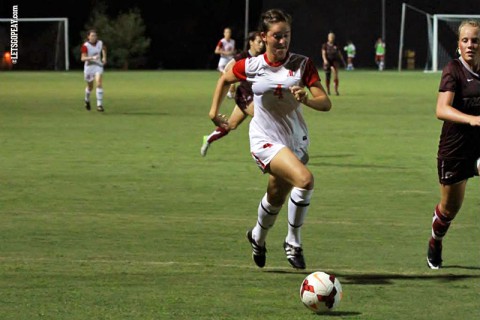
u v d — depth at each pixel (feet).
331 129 173.68
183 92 294.25
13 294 55.98
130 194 98.07
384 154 134.72
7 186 103.04
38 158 128.16
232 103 244.83
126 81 369.09
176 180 108.27
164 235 76.38
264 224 63.16
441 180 62.69
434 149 141.18
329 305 51.62
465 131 61.16
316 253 69.77
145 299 54.95
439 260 64.69
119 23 518.37
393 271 63.67
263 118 62.13
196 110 219.20
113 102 246.47
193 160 126.93
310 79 60.75
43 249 70.23
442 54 538.06
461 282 60.18
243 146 144.87
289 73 60.85
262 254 64.03
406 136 160.86
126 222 82.23
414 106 232.73
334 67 280.51
